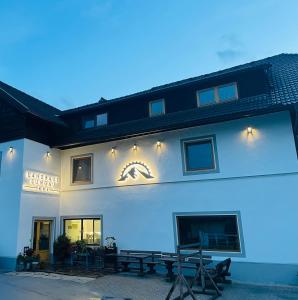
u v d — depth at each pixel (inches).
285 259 347.3
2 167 499.2
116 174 494.6
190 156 438.3
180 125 421.4
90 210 506.3
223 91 463.5
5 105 527.5
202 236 405.4
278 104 358.3
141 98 523.2
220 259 382.6
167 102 503.8
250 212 377.7
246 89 447.2
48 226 515.2
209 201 406.9
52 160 542.3
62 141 546.0
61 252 491.2
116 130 506.6
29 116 500.1
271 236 359.9
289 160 368.8
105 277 380.8
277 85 446.0
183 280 249.4
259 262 359.3
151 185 457.1
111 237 472.1
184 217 424.2
